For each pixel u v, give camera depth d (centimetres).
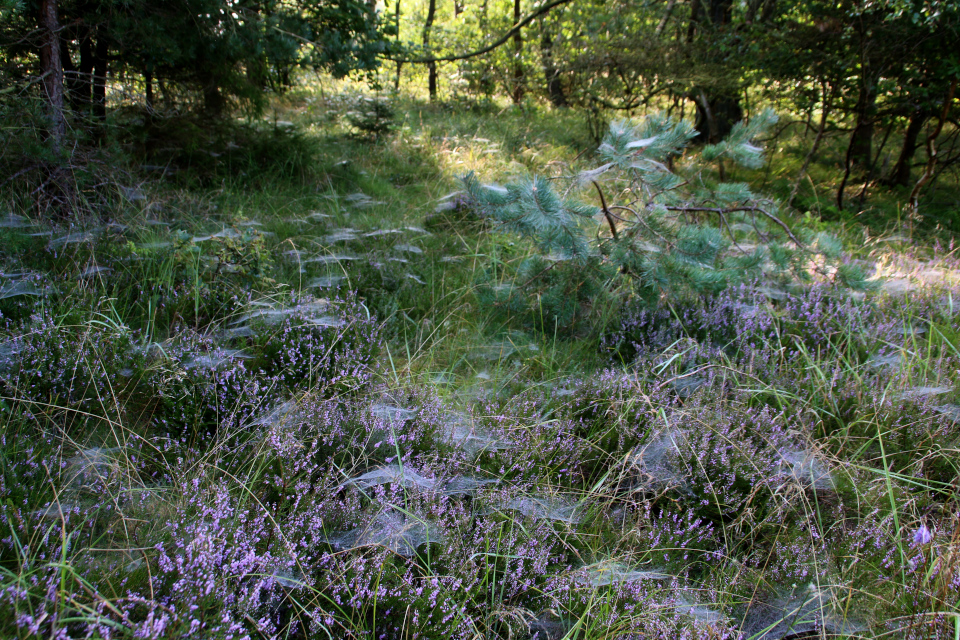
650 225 406
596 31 1080
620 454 284
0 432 233
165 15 538
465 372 373
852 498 265
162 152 623
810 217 778
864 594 217
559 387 338
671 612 205
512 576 210
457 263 523
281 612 195
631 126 407
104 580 171
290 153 715
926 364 354
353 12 660
